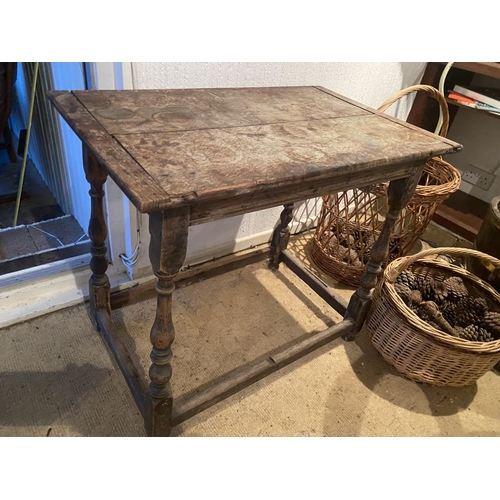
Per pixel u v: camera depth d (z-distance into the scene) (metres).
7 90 1.58
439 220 2.19
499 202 1.67
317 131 1.02
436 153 1.01
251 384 1.21
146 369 1.23
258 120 1.03
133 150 0.79
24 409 1.08
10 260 1.50
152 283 1.39
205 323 1.41
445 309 1.38
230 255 1.75
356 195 1.60
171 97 1.09
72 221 1.78
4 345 1.23
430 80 1.94
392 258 1.70
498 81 2.01
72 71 1.24
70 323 1.34
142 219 1.37
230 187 0.71
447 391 1.30
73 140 1.43
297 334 1.42
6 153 2.32
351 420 1.17
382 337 1.29
